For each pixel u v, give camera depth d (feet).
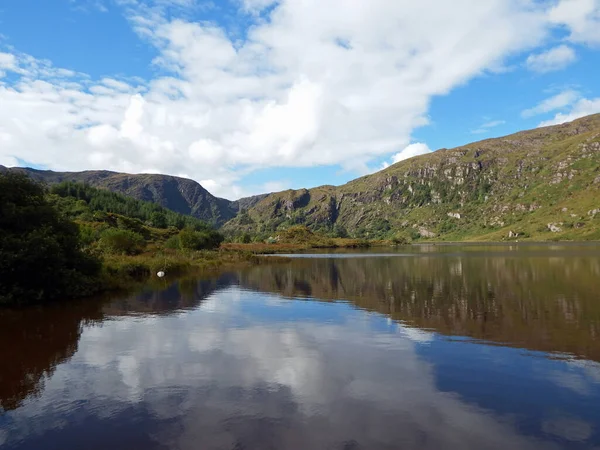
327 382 31.65
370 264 170.50
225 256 204.64
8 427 24.59
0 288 66.64
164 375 33.42
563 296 72.49
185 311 62.59
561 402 27.58
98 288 83.30
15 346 42.29
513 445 22.11
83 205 400.47
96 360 37.52
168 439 22.91
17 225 70.85
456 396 28.68
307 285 97.30
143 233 335.26
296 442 22.43
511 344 41.81
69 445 22.44
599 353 38.32
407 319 55.16
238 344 42.93
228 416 25.79
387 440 22.63
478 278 106.11
